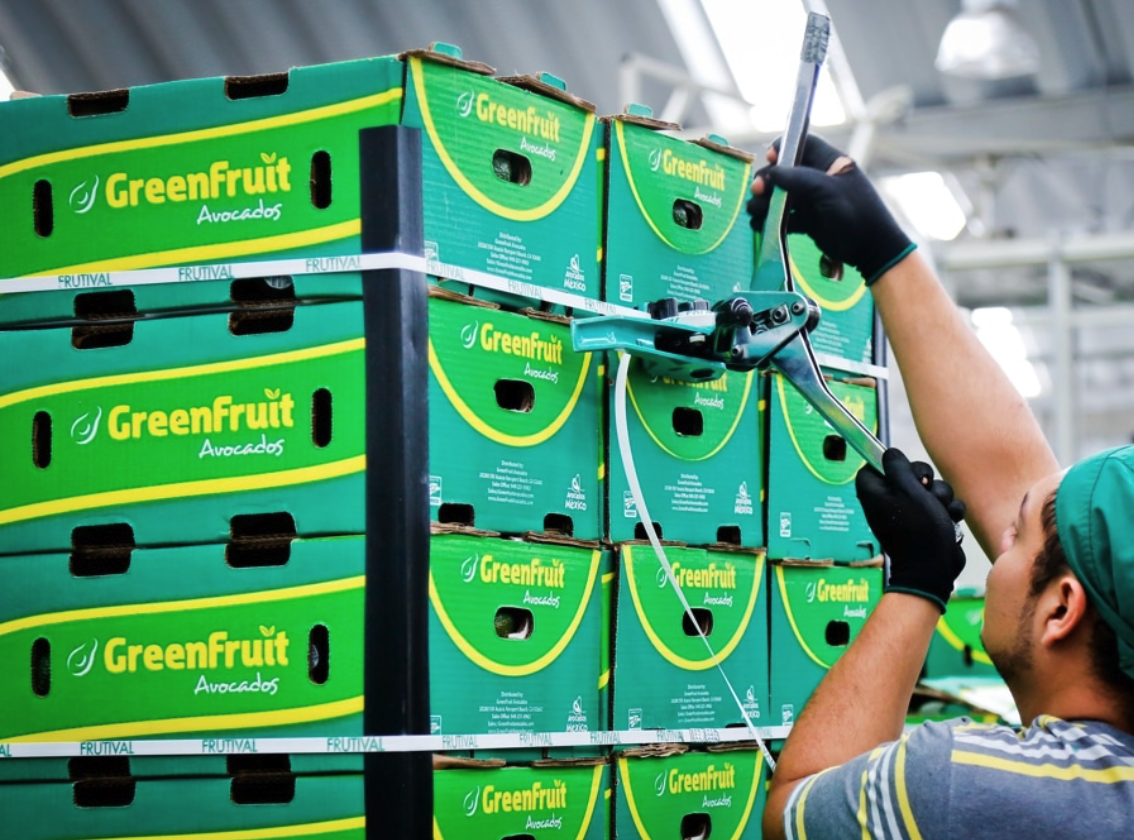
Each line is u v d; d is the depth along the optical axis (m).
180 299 1.54
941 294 1.60
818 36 1.55
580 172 1.67
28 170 1.61
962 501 1.55
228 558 1.51
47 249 1.59
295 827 1.43
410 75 1.49
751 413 1.83
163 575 1.51
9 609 1.55
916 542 1.42
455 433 1.49
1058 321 6.19
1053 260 6.20
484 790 1.47
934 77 6.55
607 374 1.67
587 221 1.67
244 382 1.50
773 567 1.83
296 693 1.45
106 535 1.59
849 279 1.99
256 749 1.45
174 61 5.29
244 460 1.49
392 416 1.44
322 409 1.50
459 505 1.54
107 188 1.58
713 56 6.02
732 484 1.79
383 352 1.45
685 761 1.69
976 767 1.25
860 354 2.00
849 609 1.92
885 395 2.02
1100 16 6.05
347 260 1.47
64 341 1.58
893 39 6.25
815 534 1.89
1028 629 1.34
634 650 1.64
